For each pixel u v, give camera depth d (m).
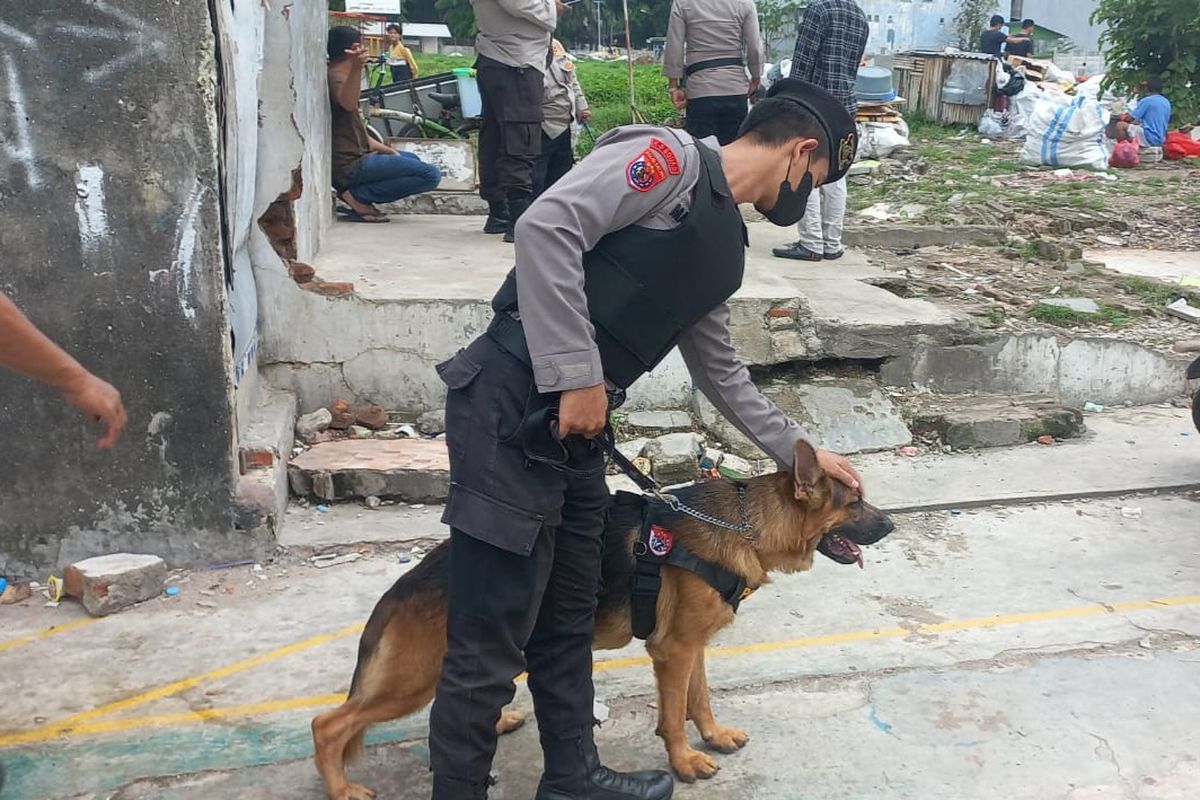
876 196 11.85
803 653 3.72
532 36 6.86
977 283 7.84
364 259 6.43
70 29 3.79
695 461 5.20
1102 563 4.43
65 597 4.10
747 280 6.30
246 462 4.44
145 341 4.08
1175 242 10.30
